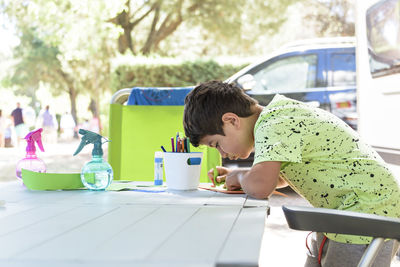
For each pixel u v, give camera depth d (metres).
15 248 0.78
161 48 17.39
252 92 5.51
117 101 2.48
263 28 15.95
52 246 0.79
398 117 2.64
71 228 0.94
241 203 1.26
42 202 1.29
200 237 0.84
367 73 3.17
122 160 2.35
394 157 2.71
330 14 15.72
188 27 15.95
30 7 12.99
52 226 0.96
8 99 24.84
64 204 1.25
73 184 1.58
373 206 1.40
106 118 19.66
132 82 9.82
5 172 8.26
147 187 1.66
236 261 0.68
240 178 1.49
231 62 9.81
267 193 1.36
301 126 1.44
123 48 15.01
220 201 1.30
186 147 1.60
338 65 5.48
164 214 1.09
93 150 1.56
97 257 0.71
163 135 2.36
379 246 1.01
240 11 15.19
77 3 12.33
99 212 1.12
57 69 21.94
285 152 1.37
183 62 9.82
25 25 19.42
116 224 0.97
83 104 27.66
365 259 1.01
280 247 3.18
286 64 5.55
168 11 14.78
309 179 1.47
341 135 1.47
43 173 1.54
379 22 2.92
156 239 0.83
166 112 2.37
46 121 14.36
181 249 0.75
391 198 1.42
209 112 1.52
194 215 1.07
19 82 22.73
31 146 1.64
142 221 1.00
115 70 9.85
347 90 5.43
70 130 17.59
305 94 5.46
